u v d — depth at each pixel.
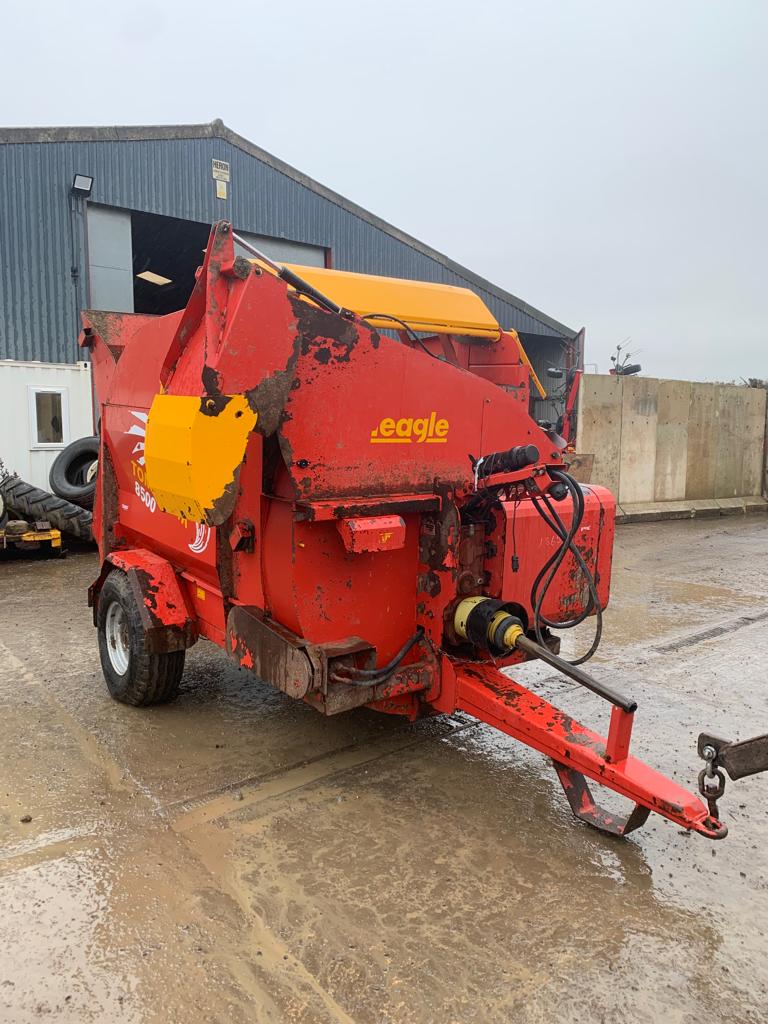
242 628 3.42
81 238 11.43
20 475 10.22
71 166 11.25
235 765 3.75
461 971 2.37
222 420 2.60
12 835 3.06
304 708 4.50
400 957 2.43
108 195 11.66
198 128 12.49
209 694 4.69
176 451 2.61
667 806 2.68
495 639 3.27
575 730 3.12
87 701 4.54
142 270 16.83
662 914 2.70
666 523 14.55
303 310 2.80
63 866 2.86
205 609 4.01
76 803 3.33
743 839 3.24
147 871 2.84
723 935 2.60
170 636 4.10
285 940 2.49
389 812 3.35
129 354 4.23
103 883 2.76
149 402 3.96
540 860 3.01
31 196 10.93
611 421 14.03
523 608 3.47
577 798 3.24
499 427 3.52
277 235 13.71
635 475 14.70
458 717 4.49
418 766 3.82
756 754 2.45
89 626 6.19
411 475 3.23
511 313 16.94
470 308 4.56
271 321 2.71
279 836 3.12
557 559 3.37
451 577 3.36
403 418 3.16
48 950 2.41
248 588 3.45
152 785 3.52
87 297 11.62
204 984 2.29
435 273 15.91
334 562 3.15
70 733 4.07
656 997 2.29
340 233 14.58
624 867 2.99
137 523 4.50
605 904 2.75
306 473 2.92
